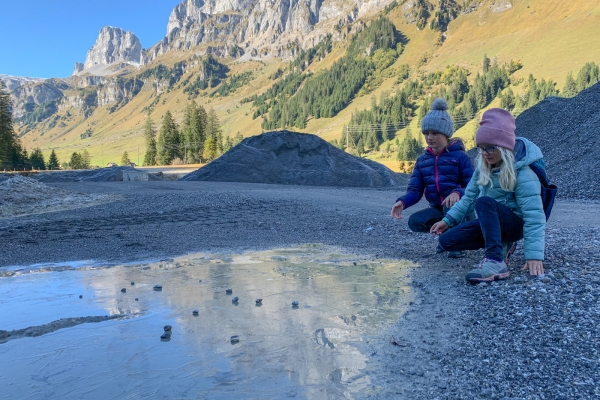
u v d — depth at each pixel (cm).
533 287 320
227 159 2523
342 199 1231
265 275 432
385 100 16175
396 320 291
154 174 3503
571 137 1656
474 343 246
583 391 188
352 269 446
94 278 443
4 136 6794
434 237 602
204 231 740
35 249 620
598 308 270
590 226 609
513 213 367
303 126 19412
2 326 303
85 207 1170
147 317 314
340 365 229
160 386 210
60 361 241
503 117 352
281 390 204
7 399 201
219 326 291
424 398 194
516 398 188
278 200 1198
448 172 462
